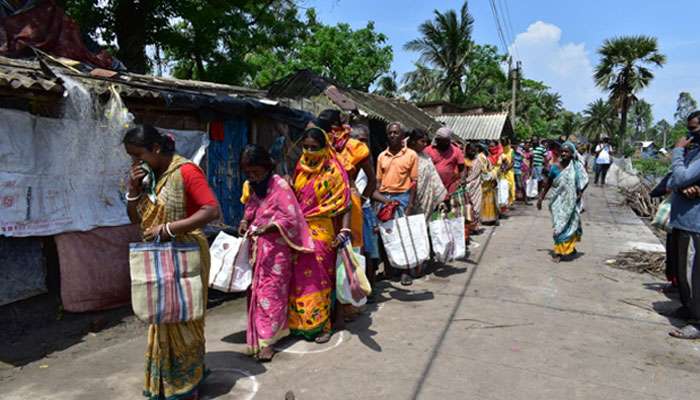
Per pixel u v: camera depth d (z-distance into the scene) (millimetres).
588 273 6691
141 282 2916
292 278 4199
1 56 6359
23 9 7078
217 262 4070
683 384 3537
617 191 18156
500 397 3332
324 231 4164
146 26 13930
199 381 3268
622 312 5098
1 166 4348
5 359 3979
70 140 4727
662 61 34625
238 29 14680
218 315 5090
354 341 4297
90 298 4957
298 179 4145
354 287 4102
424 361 3883
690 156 4398
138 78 6867
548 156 16812
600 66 36250
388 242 5617
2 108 4363
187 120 6000
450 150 6930
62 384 3566
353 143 4684
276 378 3617
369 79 28484
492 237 9312
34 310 4676
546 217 12070
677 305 5320
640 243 8805
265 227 3805
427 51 32812
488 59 33875
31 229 4539
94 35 13867
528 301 5438
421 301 5430
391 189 5875
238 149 6754
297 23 16531
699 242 4355
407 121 12523
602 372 3713
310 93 10320
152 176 3002
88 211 4953
